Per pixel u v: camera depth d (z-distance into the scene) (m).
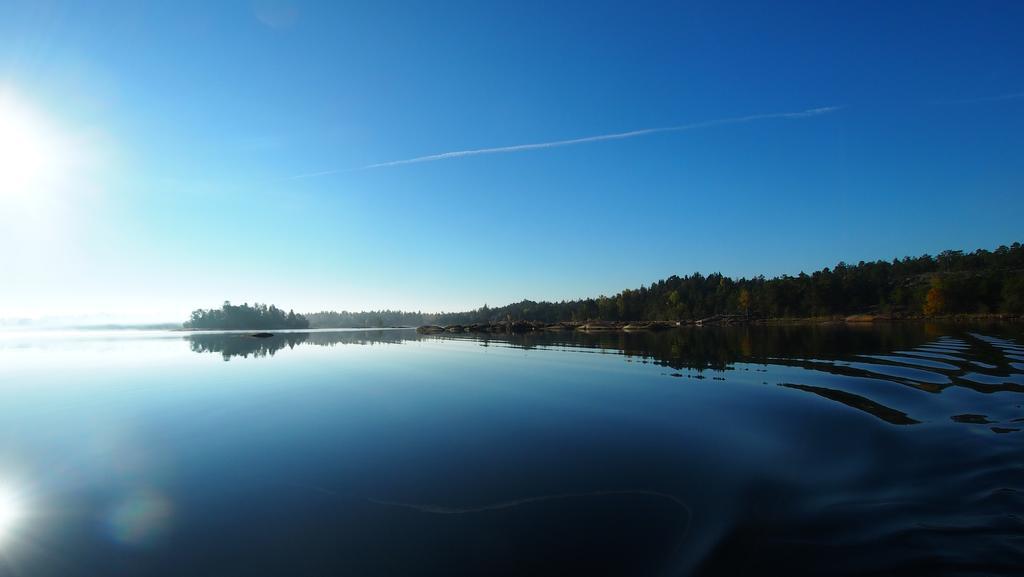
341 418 12.50
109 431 11.68
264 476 8.26
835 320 89.56
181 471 8.64
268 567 5.31
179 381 20.50
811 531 5.57
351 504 6.94
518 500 6.86
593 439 9.85
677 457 8.50
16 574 5.28
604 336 53.69
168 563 5.47
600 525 5.97
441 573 5.01
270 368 25.03
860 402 12.16
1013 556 4.92
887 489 6.69
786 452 8.52
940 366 17.81
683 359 24.62
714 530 5.71
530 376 19.69
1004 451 8.03
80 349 44.28
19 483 8.16
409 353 33.97
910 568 4.78
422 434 10.66
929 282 108.44
